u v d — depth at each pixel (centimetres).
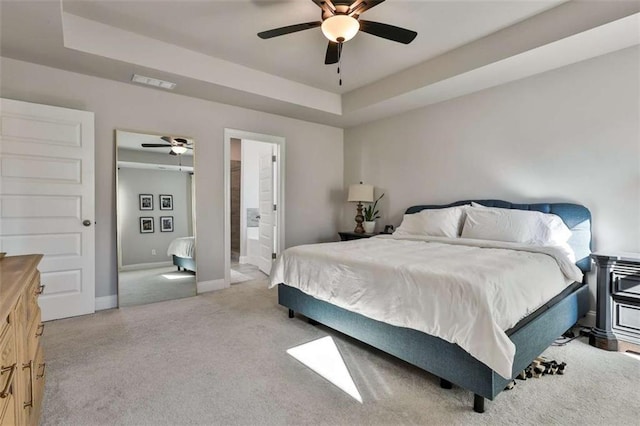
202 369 208
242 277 490
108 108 334
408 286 195
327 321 256
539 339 195
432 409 167
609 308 238
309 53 332
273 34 234
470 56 309
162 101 367
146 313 317
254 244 614
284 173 475
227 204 420
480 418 160
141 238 356
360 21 226
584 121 291
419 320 185
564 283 241
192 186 390
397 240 348
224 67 349
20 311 121
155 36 300
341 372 204
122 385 189
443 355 178
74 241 307
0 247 277
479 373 162
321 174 517
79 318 302
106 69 307
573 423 156
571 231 287
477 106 367
